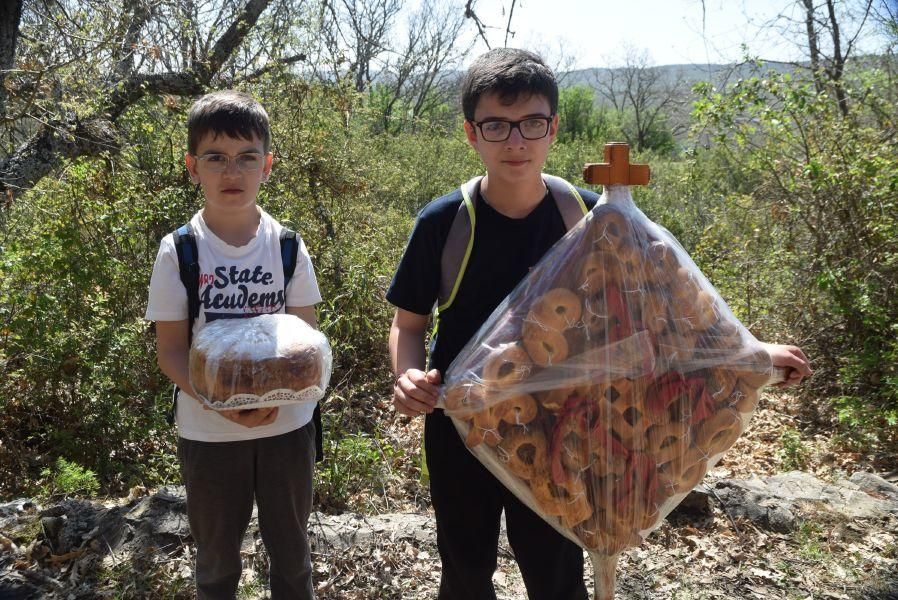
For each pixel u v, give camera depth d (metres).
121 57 6.83
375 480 4.36
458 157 13.46
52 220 5.23
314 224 6.72
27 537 3.19
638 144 34.38
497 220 2.07
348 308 6.18
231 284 2.28
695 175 9.33
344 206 7.21
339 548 3.34
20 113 6.12
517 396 1.82
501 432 1.83
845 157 6.84
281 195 6.52
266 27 7.55
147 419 4.62
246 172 2.25
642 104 36.12
